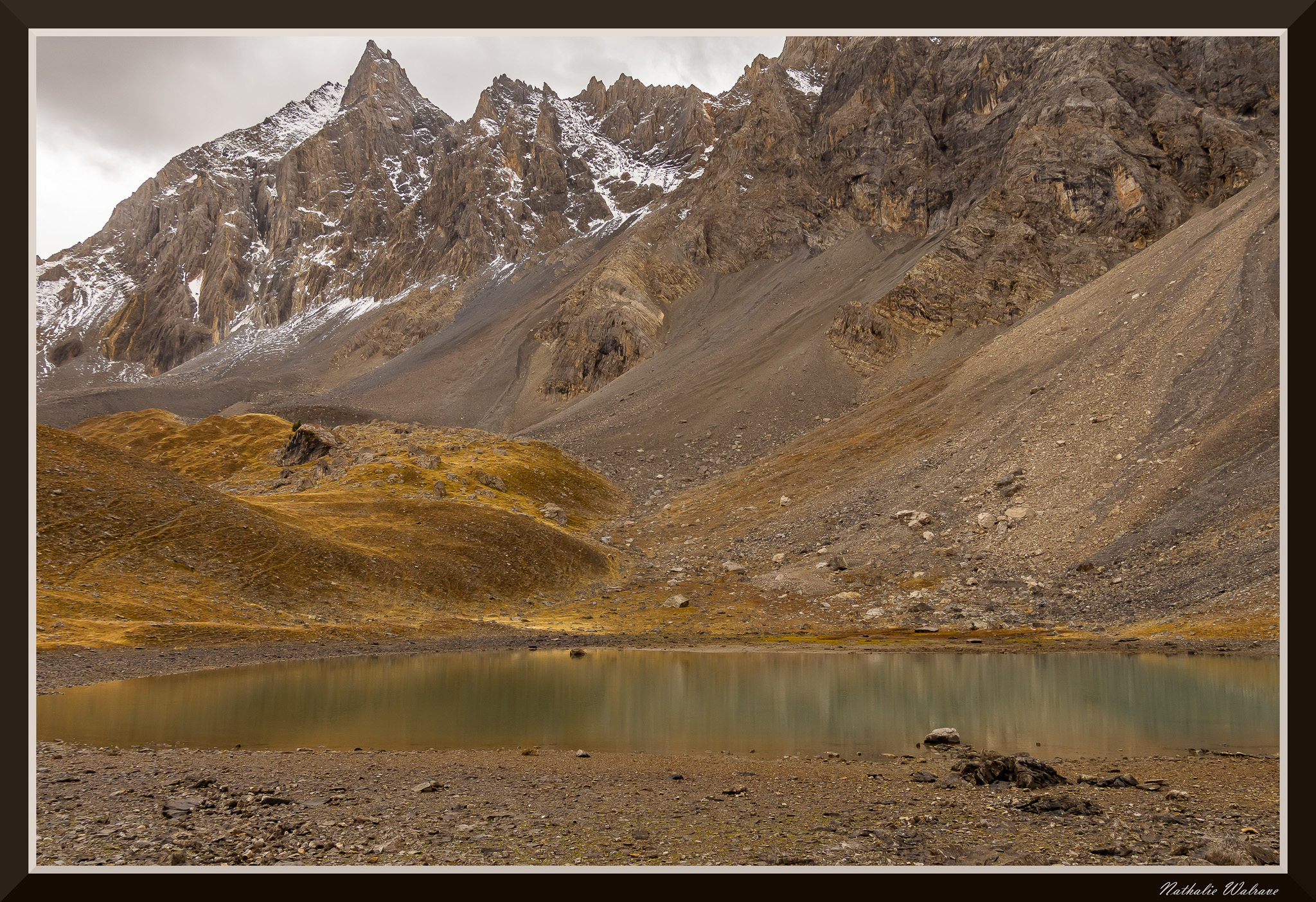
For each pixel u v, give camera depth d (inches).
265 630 2559.1
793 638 2787.9
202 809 684.7
